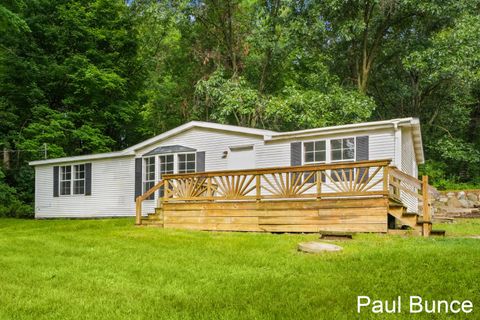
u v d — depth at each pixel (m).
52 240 9.52
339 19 21.58
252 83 24.83
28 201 22.06
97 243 9.06
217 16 24.34
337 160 12.90
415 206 14.44
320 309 4.79
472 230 10.91
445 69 18.77
